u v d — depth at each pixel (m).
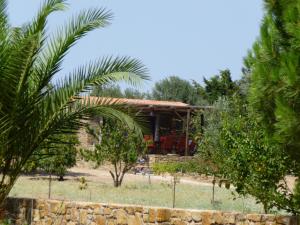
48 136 12.21
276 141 9.00
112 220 12.09
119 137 23.39
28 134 11.66
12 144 11.59
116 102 11.66
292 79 8.26
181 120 38.28
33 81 11.66
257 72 8.90
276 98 8.57
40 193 19.17
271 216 10.59
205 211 11.09
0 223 12.03
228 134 12.60
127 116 11.59
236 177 12.10
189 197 19.53
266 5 9.30
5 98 11.20
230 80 44.59
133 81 11.24
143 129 11.64
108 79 11.45
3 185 11.88
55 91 11.67
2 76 10.98
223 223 10.95
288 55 8.50
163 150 35.56
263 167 11.49
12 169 11.84
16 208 13.23
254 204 16.91
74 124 11.87
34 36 10.70
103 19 11.55
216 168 16.67
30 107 11.54
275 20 9.21
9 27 11.55
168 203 17.75
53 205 12.90
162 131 38.78
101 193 20.06
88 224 12.45
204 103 50.50
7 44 11.17
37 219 13.04
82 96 11.68
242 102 14.12
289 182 16.39
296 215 10.78
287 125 8.31
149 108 33.91
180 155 35.81
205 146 16.89
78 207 12.62
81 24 11.49
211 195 20.34
